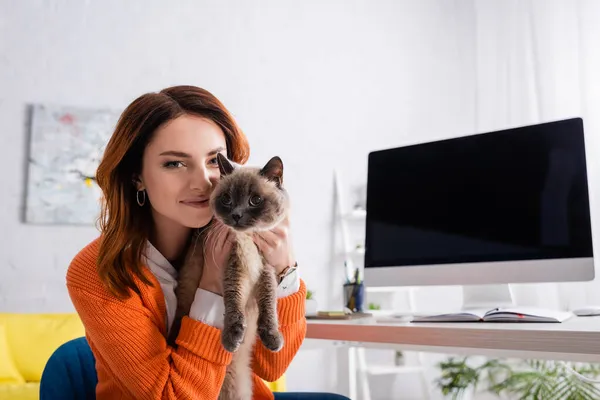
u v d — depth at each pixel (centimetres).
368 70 426
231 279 129
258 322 130
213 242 134
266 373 145
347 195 407
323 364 381
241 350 140
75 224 347
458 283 178
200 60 384
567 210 164
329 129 410
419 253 188
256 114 392
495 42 389
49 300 338
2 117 342
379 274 195
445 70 441
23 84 348
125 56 369
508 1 379
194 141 130
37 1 357
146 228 137
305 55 411
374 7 434
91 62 362
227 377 140
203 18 389
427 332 134
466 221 181
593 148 303
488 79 393
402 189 198
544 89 338
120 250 127
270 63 401
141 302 129
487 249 175
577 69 324
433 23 445
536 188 171
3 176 339
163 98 132
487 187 180
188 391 122
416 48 439
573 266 159
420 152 197
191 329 126
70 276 130
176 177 130
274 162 144
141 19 375
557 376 277
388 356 395
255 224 133
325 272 393
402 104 430
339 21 424
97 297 124
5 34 349
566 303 303
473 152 186
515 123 363
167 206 130
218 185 136
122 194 130
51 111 348
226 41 393
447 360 369
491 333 123
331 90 414
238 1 399
